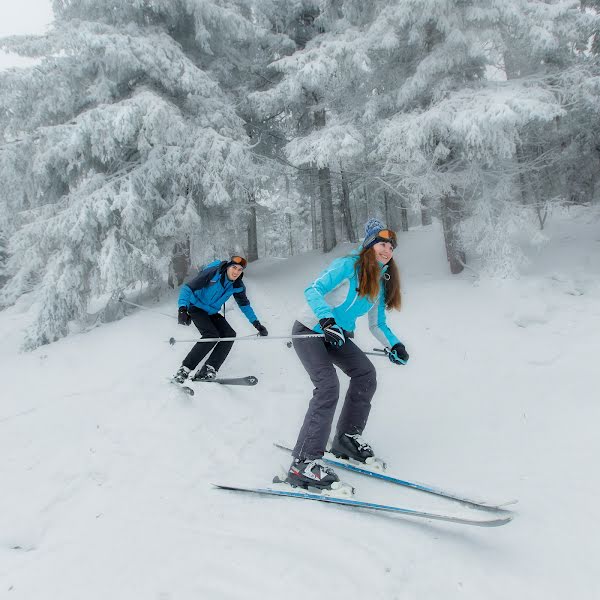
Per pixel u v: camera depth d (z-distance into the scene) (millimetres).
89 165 8672
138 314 8117
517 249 7840
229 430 3664
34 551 2090
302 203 25859
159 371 5152
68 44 7648
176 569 1888
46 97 8117
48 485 2734
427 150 7988
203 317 4828
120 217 8305
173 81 8867
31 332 7840
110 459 3061
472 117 6859
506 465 2857
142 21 9461
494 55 7805
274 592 1714
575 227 10172
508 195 7988
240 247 10570
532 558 1901
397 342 3068
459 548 1989
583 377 4457
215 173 8344
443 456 3092
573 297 7031
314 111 10945
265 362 5715
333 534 2115
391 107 8930
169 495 2602
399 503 2426
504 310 6832
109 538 2158
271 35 11344
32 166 8055
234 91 11125
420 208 8180
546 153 8906
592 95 7586
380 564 1871
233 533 2162
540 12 7305
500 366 5191
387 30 8180
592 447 2967
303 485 2613
